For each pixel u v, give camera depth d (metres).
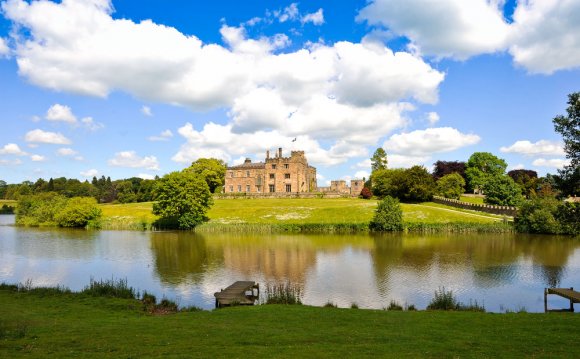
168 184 101.94
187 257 60.84
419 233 90.75
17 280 46.44
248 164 156.88
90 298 33.94
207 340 21.08
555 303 37.84
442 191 146.62
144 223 104.50
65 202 120.12
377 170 167.62
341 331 23.22
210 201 106.69
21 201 127.56
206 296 39.50
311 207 116.81
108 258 60.28
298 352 18.80
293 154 148.12
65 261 58.06
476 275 48.59
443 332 23.02
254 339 21.33
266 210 114.56
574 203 38.03
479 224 92.56
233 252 65.19
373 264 55.06
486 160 163.50
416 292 41.03
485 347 19.98
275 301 33.94
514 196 120.38
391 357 18.14
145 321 25.98
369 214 105.50
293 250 67.19
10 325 24.28
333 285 43.69
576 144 34.81
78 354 18.27
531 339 21.53
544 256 61.41
